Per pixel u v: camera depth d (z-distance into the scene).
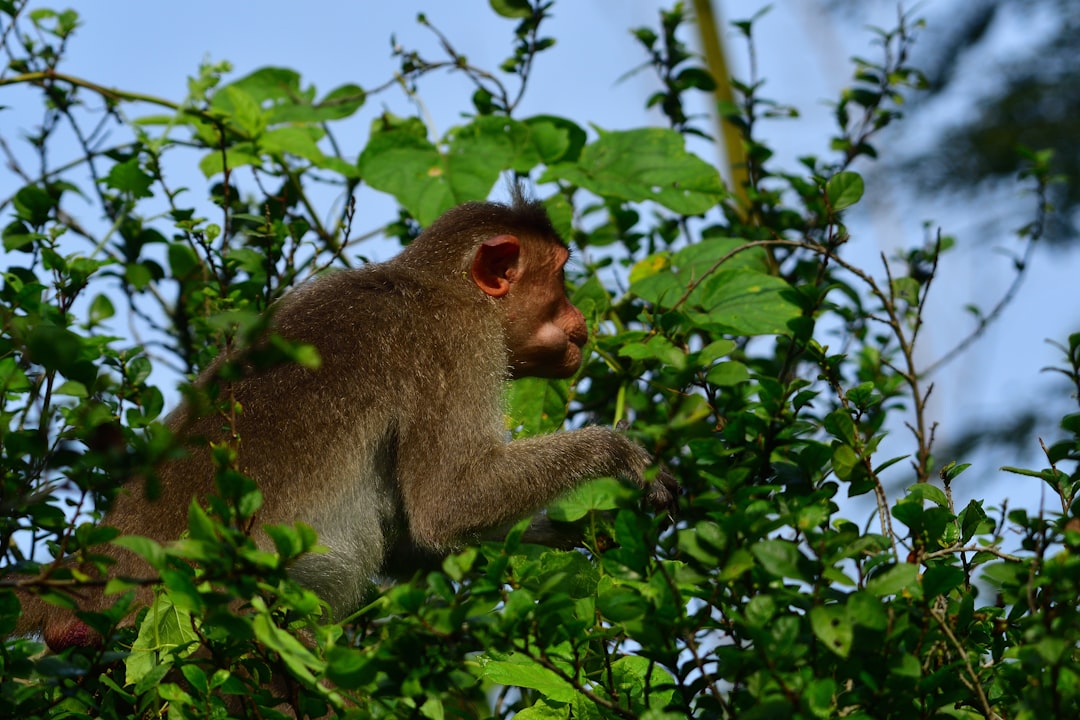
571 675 7.73
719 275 11.28
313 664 6.21
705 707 6.52
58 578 7.05
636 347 9.22
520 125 12.98
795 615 6.12
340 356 10.70
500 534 10.69
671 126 14.17
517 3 13.49
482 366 11.16
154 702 6.99
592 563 8.30
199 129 12.41
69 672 6.41
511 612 6.05
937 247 9.98
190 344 12.20
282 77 13.94
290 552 6.04
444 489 10.63
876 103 13.99
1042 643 5.59
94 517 8.66
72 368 7.31
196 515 5.96
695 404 6.15
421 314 11.16
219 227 10.57
